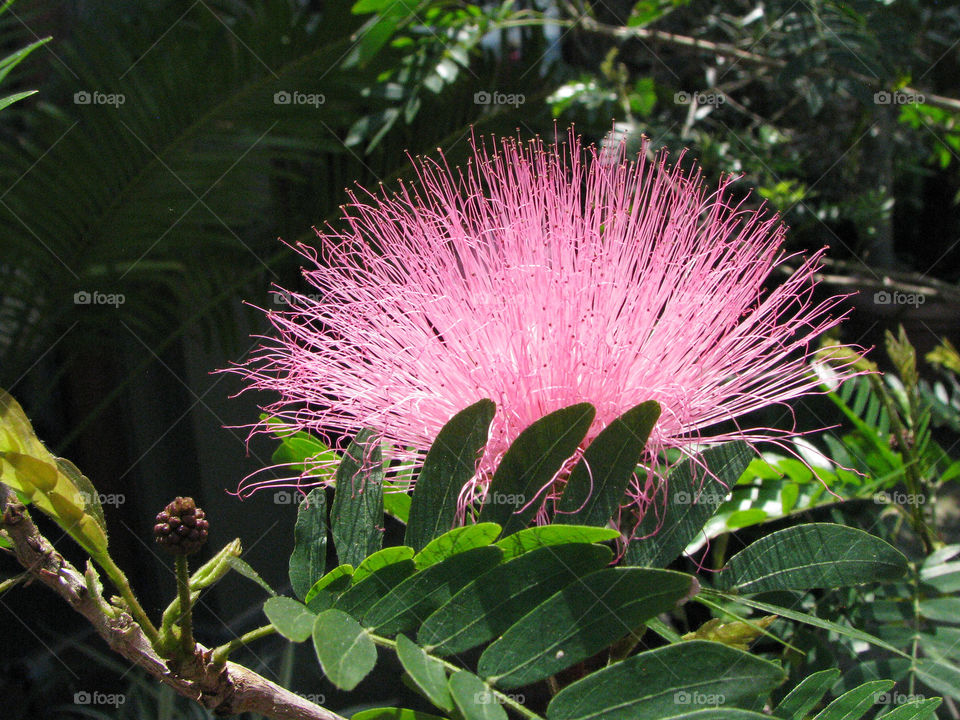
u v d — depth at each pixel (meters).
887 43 0.53
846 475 0.41
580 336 0.33
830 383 0.43
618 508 0.30
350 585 0.30
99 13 0.67
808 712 0.33
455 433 0.31
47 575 0.29
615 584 0.28
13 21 0.65
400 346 0.35
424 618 0.29
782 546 0.32
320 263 0.37
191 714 0.56
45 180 0.59
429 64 0.62
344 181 0.63
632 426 0.30
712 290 0.34
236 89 0.59
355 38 0.59
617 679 0.27
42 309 0.64
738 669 0.27
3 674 0.69
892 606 0.38
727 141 0.78
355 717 0.30
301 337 0.35
